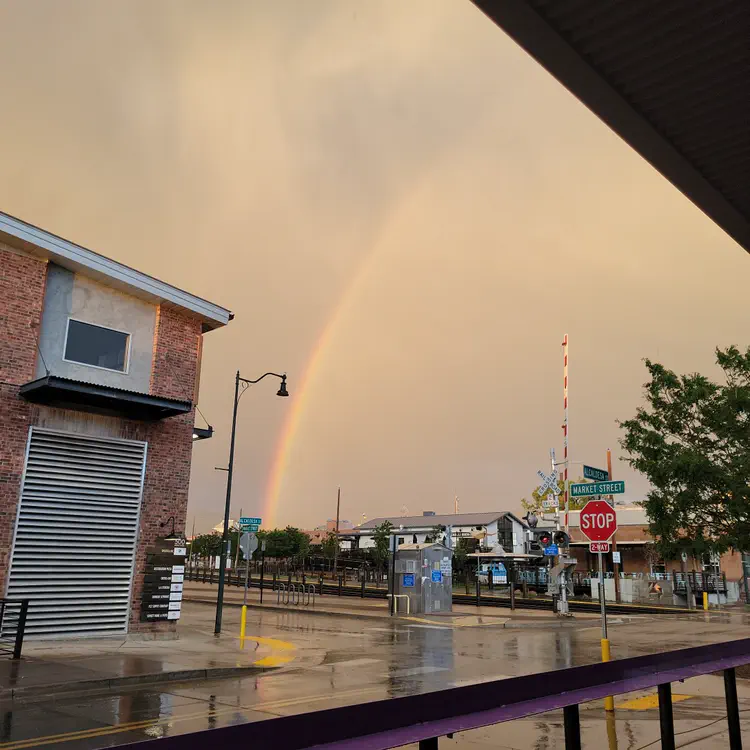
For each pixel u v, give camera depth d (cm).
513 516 8119
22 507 1572
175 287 1888
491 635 2177
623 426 1730
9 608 1525
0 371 1576
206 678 1276
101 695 1077
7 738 785
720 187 458
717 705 1068
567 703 373
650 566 5309
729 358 1658
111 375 1791
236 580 5331
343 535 8744
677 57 350
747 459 1519
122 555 1728
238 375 2253
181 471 1877
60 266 1731
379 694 1127
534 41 333
